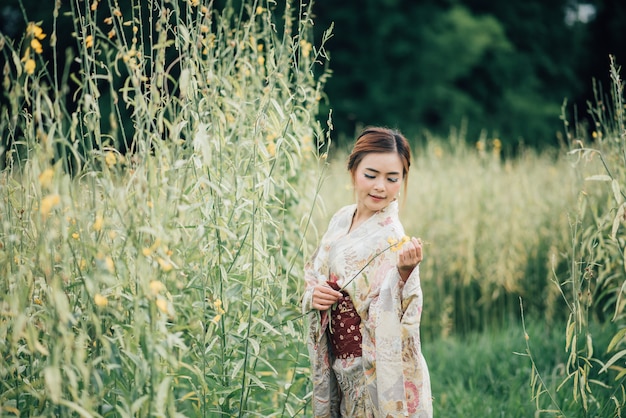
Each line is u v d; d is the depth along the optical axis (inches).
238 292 94.2
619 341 101.2
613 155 125.6
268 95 98.3
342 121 505.4
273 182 96.1
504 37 557.3
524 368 152.0
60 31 176.4
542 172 232.1
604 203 154.9
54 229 79.4
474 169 230.4
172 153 85.4
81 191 87.7
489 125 539.5
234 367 95.0
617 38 624.7
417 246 83.4
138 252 75.2
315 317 93.4
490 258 208.2
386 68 522.9
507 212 211.6
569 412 123.1
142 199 75.9
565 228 200.7
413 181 231.6
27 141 85.2
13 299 73.2
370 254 90.9
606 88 608.7
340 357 93.0
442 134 514.9
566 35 614.9
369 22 519.5
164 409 80.6
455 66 528.4
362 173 91.1
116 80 145.0
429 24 533.6
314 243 169.3
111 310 80.0
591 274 103.0
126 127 168.1
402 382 86.3
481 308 213.5
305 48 119.8
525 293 211.2
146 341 75.5
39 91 76.9
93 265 81.4
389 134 92.7
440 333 200.2
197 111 94.4
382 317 87.0
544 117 566.6
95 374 75.2
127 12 136.9
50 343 79.4
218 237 88.7
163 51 86.4
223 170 95.7
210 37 98.5
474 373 155.4
